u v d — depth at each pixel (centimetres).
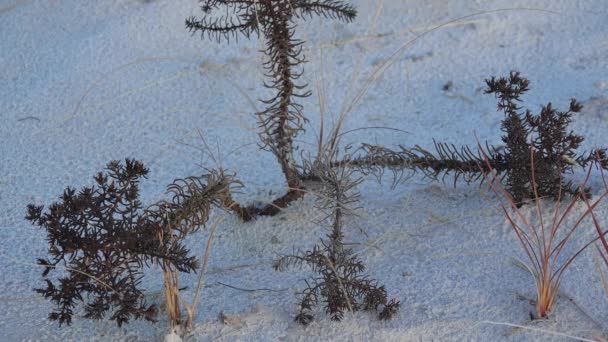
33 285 255
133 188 220
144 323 236
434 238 267
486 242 263
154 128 339
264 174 308
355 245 266
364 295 240
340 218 249
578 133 314
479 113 337
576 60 363
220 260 264
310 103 349
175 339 227
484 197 283
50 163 320
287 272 256
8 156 324
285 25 249
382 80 362
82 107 353
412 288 246
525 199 272
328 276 228
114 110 351
